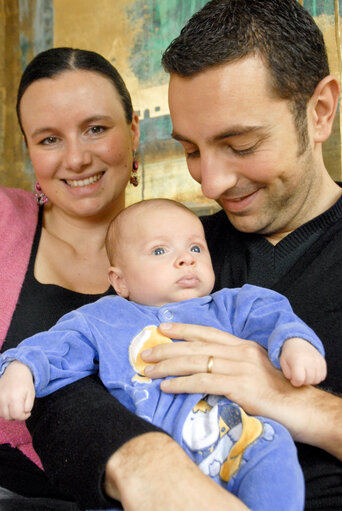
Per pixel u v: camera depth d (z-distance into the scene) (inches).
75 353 54.6
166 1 119.7
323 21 100.5
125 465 42.2
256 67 53.9
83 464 43.7
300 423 48.5
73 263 83.5
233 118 54.6
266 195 60.5
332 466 49.8
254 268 63.9
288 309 55.1
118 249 62.2
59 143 80.4
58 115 77.8
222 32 54.1
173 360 51.8
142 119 122.8
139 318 56.8
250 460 43.7
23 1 136.7
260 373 50.5
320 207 64.1
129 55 124.4
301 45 56.6
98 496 42.5
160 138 120.7
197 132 56.7
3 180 139.6
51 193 82.7
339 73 99.2
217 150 57.4
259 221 62.6
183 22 118.2
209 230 72.7
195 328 53.9
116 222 64.1
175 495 39.8
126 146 84.3
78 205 82.0
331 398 50.4
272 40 54.4
